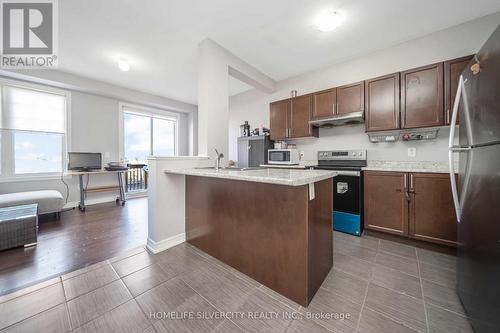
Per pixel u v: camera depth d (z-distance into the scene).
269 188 1.48
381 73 2.81
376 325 1.15
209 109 2.50
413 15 2.13
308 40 2.57
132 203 4.26
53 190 3.40
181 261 1.87
